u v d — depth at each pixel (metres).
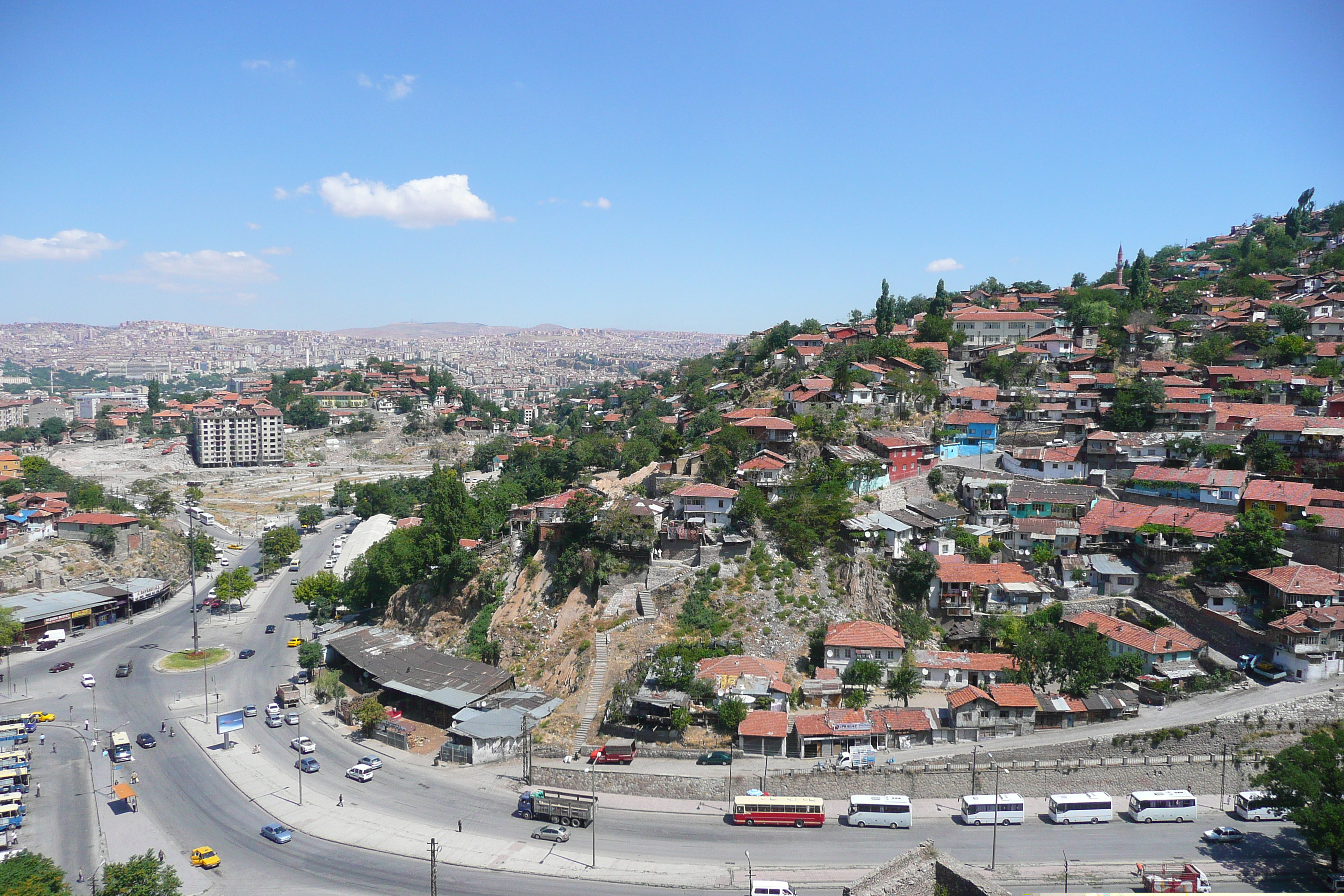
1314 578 108.00
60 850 87.25
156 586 187.12
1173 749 94.19
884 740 97.25
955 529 133.38
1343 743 82.94
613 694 109.06
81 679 138.62
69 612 163.25
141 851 86.81
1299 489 124.25
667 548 127.94
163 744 113.75
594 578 126.56
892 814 85.62
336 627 164.75
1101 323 199.88
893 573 125.38
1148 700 101.94
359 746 112.75
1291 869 77.50
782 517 128.12
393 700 125.19
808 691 105.38
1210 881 75.50
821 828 86.12
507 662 126.81
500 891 77.44
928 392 170.38
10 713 124.62
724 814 89.69
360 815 93.12
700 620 117.62
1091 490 139.88
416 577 153.50
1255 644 106.31
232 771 105.00
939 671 109.06
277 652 153.75
